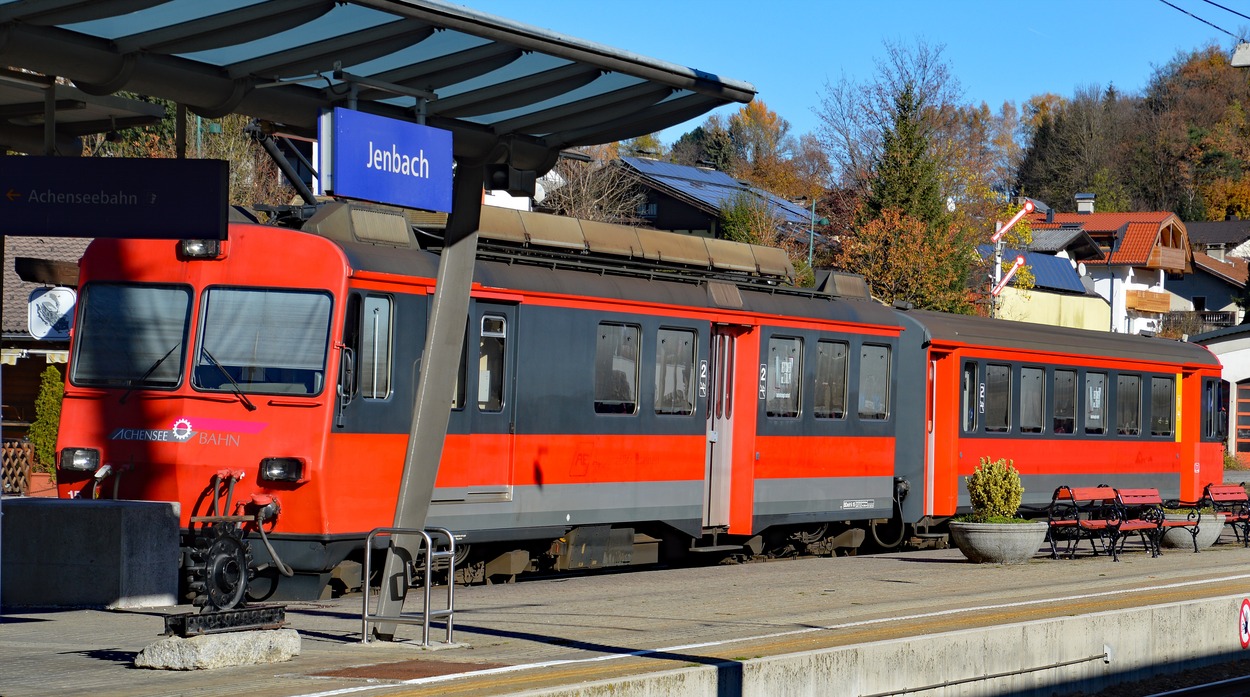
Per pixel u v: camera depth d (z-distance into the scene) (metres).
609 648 10.20
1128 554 20.89
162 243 13.89
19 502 12.59
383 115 10.88
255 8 8.60
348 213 13.99
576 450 15.80
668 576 16.44
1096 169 107.56
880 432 20.41
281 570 13.08
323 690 8.06
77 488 13.68
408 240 14.55
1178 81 112.00
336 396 13.16
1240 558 20.38
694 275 17.80
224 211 10.02
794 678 9.55
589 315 15.95
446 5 8.84
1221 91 109.56
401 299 13.95
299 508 13.03
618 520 16.38
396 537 10.64
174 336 13.70
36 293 20.81
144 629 10.99
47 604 12.52
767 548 19.56
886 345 20.56
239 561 9.39
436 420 10.75
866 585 15.40
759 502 18.23
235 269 13.62
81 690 8.02
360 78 9.70
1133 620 12.68
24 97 13.27
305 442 13.05
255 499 13.05
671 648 10.19
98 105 13.36
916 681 10.43
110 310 13.95
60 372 25.81
